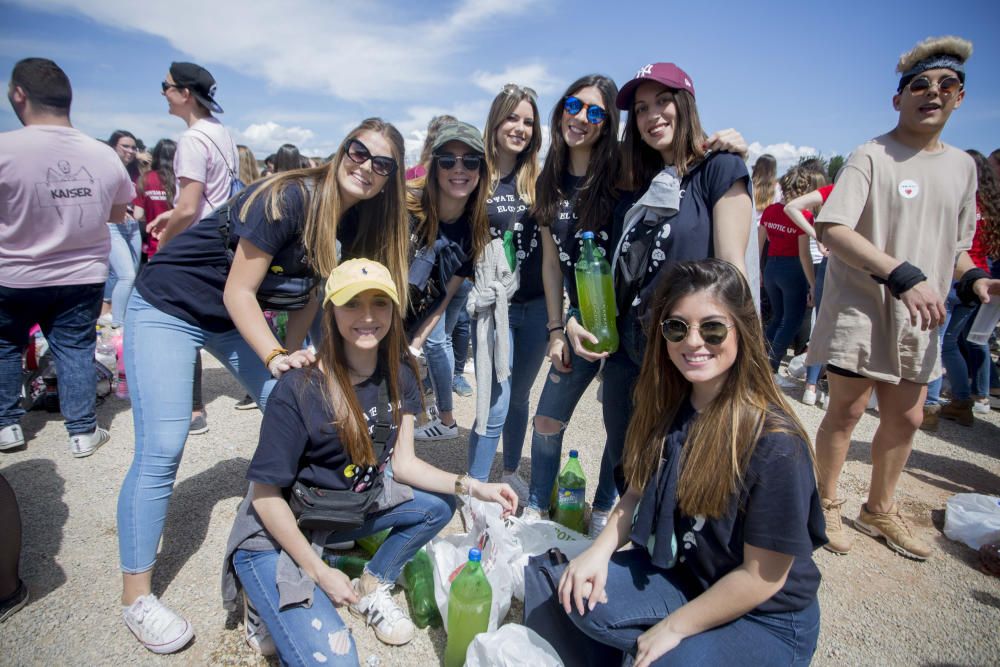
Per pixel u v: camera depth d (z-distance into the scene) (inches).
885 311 96.3
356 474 74.5
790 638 62.4
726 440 61.5
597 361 96.4
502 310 101.9
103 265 129.5
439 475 82.0
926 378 97.7
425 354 140.5
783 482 58.2
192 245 78.9
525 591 75.9
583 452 146.9
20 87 114.9
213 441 141.9
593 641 73.8
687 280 64.2
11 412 131.1
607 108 87.2
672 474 66.3
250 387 94.4
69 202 119.3
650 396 71.7
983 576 100.6
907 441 103.5
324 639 65.5
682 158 79.6
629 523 73.4
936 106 89.5
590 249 89.8
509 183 111.3
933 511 121.8
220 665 74.3
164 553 97.0
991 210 157.3
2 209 113.7
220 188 139.8
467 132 91.3
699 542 65.2
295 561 69.4
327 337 71.6
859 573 100.6
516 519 94.5
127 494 76.9
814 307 200.2
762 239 216.4
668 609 67.5
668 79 75.9
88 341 130.3
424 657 77.7
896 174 94.4
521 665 61.7
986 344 181.2
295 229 77.7
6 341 125.9
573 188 95.2
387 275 71.6
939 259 95.7
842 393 102.7
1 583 79.9
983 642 84.6
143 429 78.2
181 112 137.4
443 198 98.7
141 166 260.1
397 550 82.7
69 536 101.0
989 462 147.2
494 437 106.3
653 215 80.0
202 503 113.1
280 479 67.5
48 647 76.0
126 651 75.9
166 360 79.0
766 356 64.2
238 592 77.2
